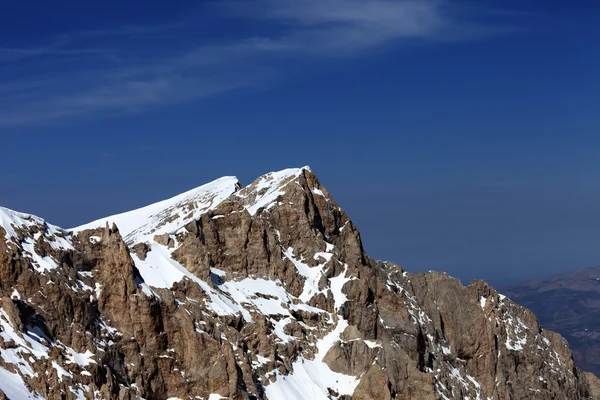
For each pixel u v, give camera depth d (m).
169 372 198.38
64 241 196.50
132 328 196.38
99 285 197.25
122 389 183.12
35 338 176.62
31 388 166.62
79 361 179.75
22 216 192.38
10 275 181.25
